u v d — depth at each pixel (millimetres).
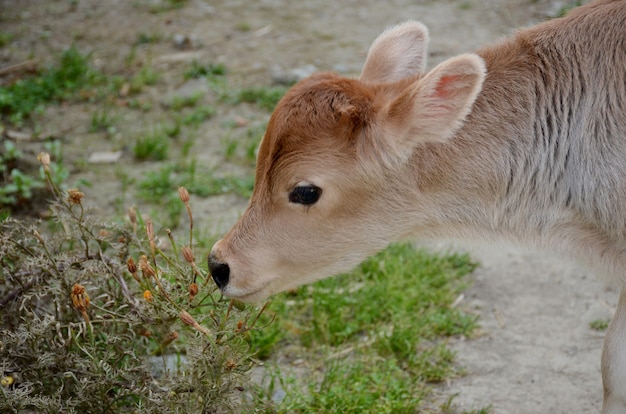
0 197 7555
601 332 6402
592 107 4781
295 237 4832
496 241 5090
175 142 8922
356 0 12172
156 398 4656
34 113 9414
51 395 4898
